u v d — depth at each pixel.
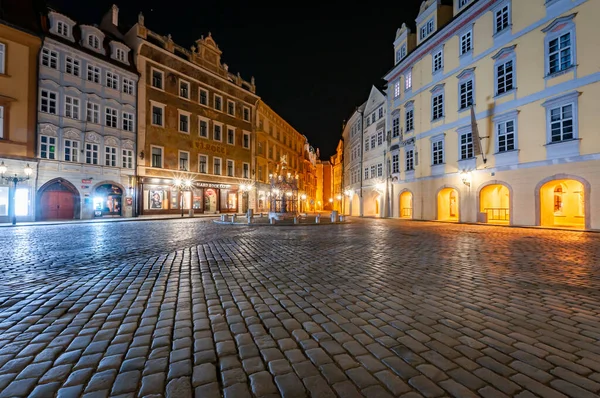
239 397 2.25
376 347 3.04
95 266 6.96
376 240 12.03
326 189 85.56
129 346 3.06
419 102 26.95
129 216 28.83
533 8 17.81
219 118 38.53
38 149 23.22
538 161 17.42
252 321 3.72
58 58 24.69
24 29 22.38
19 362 2.73
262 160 46.16
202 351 2.96
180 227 18.62
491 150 20.19
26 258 7.95
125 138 29.03
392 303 4.38
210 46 37.91
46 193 23.91
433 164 25.14
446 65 23.98
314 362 2.75
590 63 15.27
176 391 2.32
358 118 40.34
